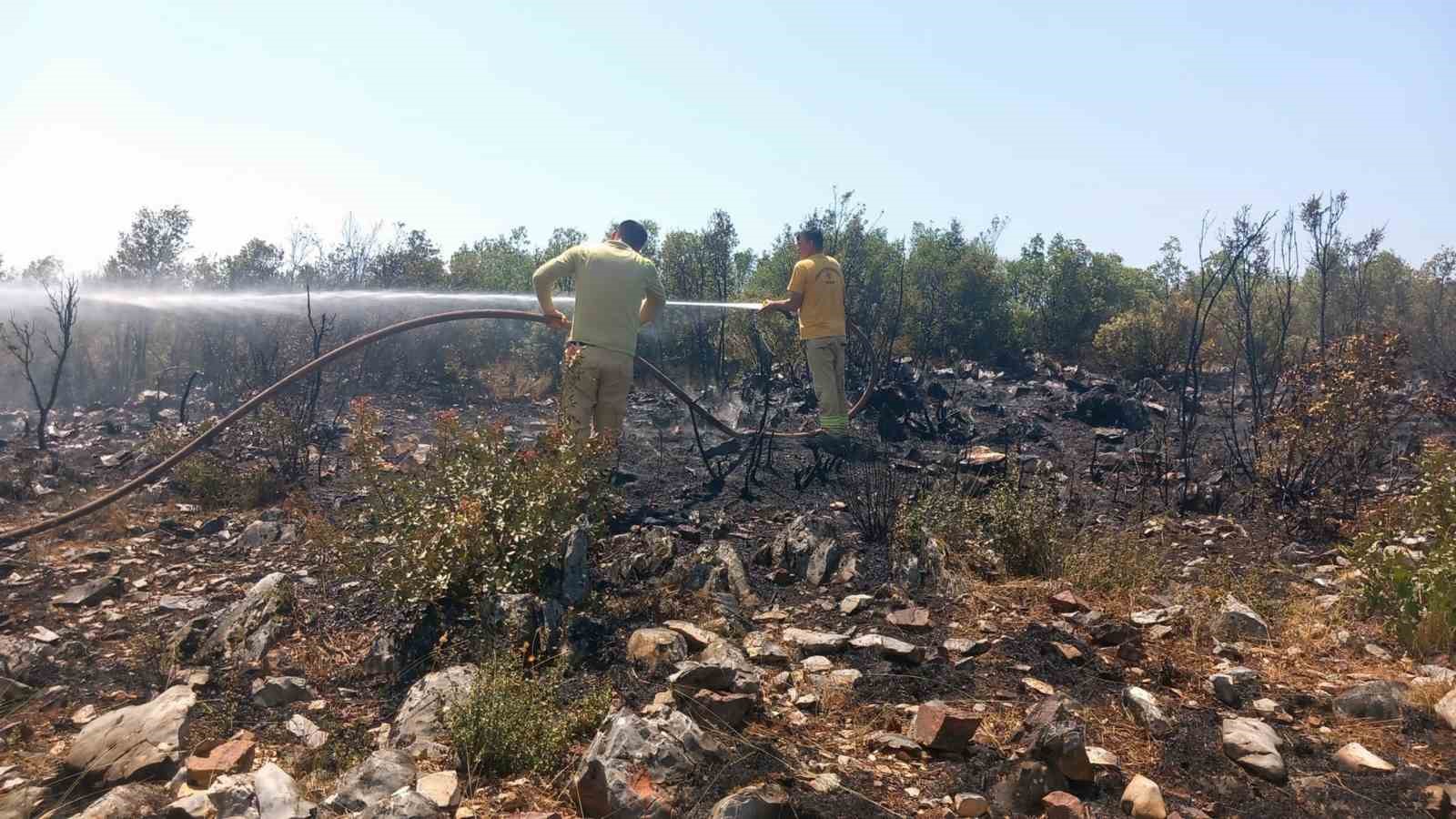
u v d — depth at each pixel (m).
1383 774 3.41
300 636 4.61
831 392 8.23
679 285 12.64
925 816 3.16
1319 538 6.45
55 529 6.20
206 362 11.56
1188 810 3.18
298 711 3.92
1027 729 3.54
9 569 5.47
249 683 4.13
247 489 6.97
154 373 11.32
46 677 4.15
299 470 7.62
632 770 3.20
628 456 8.15
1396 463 8.02
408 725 3.63
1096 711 3.91
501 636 4.32
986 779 3.34
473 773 3.35
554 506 5.20
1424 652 4.48
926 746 3.58
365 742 3.66
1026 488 7.17
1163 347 12.85
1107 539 5.89
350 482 7.31
